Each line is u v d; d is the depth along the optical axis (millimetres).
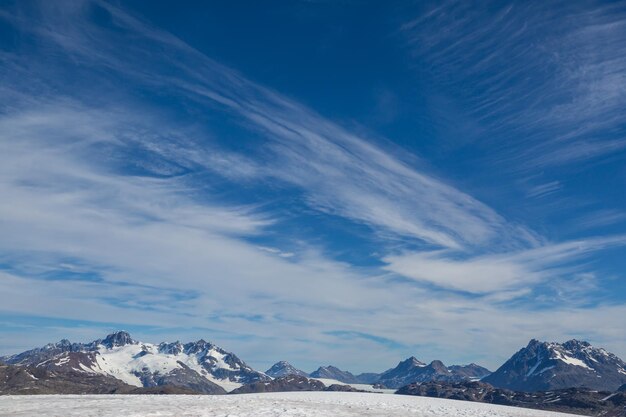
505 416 67812
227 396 90750
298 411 60344
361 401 86625
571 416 81312
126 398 79688
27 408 59312
